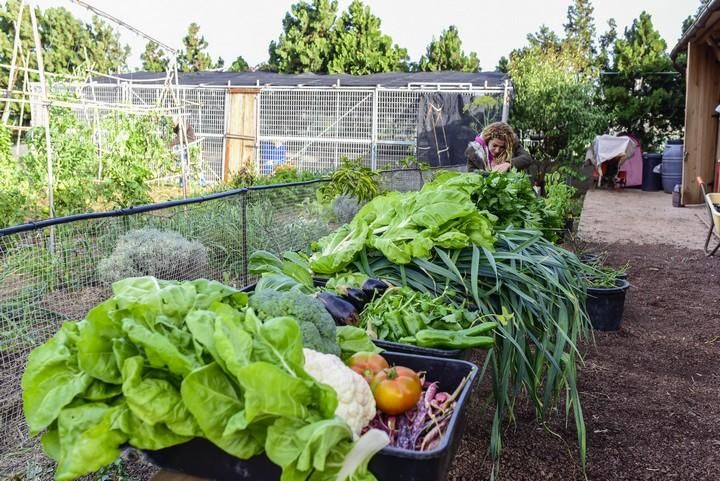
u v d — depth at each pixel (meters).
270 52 26.69
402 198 2.71
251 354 1.08
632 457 2.67
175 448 1.15
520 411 3.07
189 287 1.26
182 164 9.85
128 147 8.20
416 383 1.33
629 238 8.59
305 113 14.08
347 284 2.13
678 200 12.19
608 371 3.72
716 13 8.73
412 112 13.41
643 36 19.91
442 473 1.10
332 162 13.99
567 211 7.55
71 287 3.65
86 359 1.09
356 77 16.00
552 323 2.30
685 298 5.49
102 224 3.93
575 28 29.30
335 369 1.24
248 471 1.12
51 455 1.11
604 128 17.78
